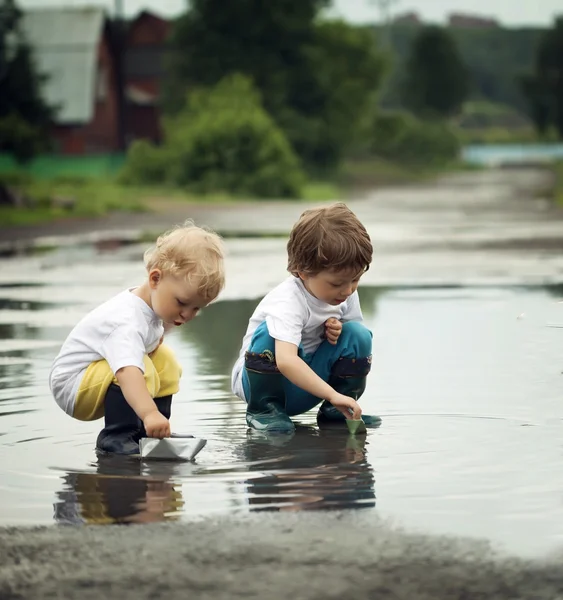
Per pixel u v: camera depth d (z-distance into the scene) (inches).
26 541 122.6
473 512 132.4
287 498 140.2
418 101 5260.8
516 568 112.2
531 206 1337.4
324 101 2556.6
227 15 2508.6
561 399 212.5
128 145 3014.3
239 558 115.7
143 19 3149.6
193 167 1787.6
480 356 270.5
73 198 1245.1
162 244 177.6
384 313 363.6
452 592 105.5
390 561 114.5
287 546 119.4
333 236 185.0
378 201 1622.8
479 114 6476.4
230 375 243.6
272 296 194.2
